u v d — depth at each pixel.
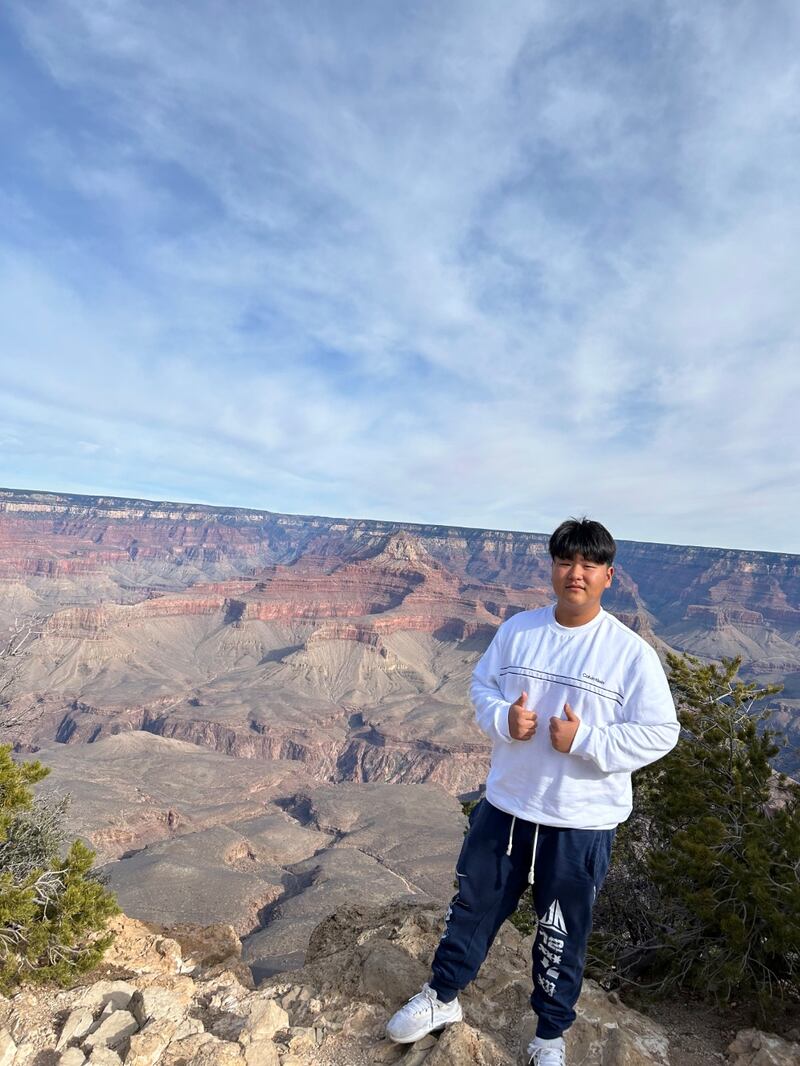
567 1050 4.14
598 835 3.58
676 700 9.90
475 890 3.79
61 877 6.34
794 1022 5.26
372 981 4.63
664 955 6.55
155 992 4.49
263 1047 3.84
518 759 3.65
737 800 7.59
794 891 5.66
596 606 3.72
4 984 5.13
